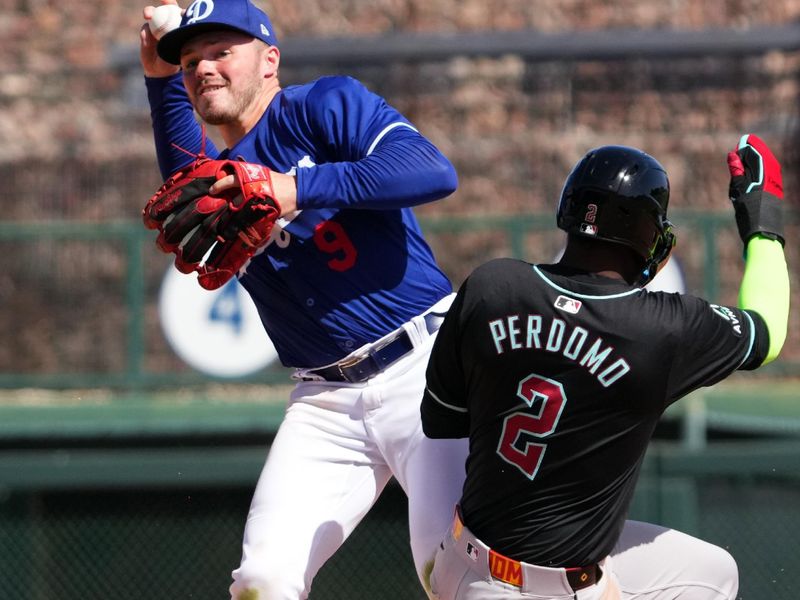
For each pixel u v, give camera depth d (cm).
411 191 1195
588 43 4288
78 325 3775
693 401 2822
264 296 1348
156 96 1445
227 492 2398
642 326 1063
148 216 1227
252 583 1264
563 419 1066
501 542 1103
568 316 1067
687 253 3588
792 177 4178
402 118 1272
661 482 1933
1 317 3778
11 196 4125
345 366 1334
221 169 1201
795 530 2067
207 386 3538
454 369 1120
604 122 4281
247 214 1180
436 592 1177
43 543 2330
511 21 4434
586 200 1094
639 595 1216
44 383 3541
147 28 1413
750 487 2070
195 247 1207
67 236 3659
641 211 1088
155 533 2380
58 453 2712
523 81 4297
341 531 1338
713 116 4266
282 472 1334
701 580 1220
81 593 2338
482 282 1098
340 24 4422
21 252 3775
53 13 4469
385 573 2416
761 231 1195
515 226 3459
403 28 4422
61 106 4322
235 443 2744
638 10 4438
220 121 1302
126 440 2733
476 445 1112
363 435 1346
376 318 1321
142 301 3541
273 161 1300
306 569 1288
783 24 4406
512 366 1076
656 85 4284
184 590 2375
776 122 4228
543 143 4212
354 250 1305
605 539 1104
